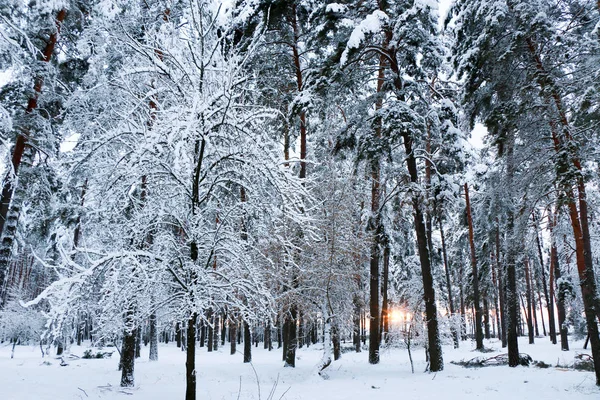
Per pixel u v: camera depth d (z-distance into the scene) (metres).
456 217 29.42
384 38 16.44
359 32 13.33
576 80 10.90
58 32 13.44
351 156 17.92
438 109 15.23
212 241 7.62
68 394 9.65
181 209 7.70
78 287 6.00
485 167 18.53
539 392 9.88
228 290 7.64
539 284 38.31
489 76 13.22
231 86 7.59
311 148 20.22
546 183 11.51
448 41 19.27
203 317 6.78
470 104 14.10
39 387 10.14
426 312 14.39
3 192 12.23
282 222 8.34
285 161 8.12
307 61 18.67
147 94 7.88
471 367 15.02
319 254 14.02
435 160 18.14
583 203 11.08
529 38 11.70
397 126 13.35
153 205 7.54
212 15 7.91
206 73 7.95
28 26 12.48
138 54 8.06
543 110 11.77
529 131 12.19
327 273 13.96
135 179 7.08
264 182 7.84
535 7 11.05
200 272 7.03
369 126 14.91
